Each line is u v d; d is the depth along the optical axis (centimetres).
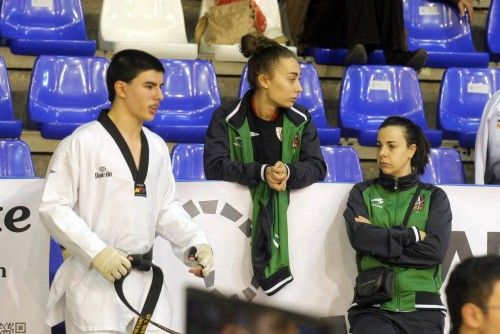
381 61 1625
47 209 742
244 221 926
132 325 766
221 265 922
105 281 756
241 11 1566
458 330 450
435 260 875
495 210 964
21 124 1308
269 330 286
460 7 1730
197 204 920
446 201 900
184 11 1734
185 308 298
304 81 1455
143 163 771
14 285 887
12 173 1176
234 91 1573
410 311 870
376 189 912
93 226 758
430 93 1658
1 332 882
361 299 877
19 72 1517
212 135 923
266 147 913
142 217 765
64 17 1589
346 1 1523
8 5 1566
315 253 936
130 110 771
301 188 934
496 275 440
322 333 281
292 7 1625
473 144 1476
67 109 1409
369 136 1438
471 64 1647
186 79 1459
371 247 871
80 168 754
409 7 1733
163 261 904
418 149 909
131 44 1531
